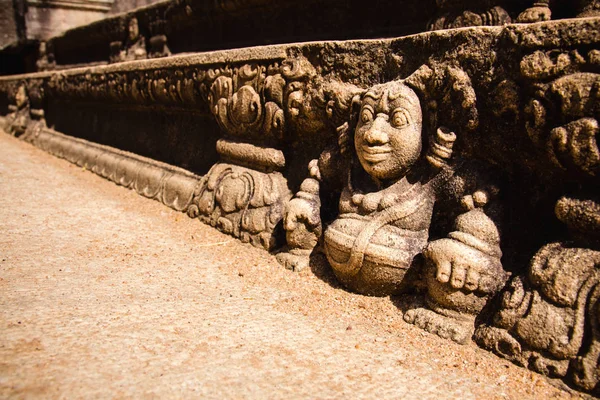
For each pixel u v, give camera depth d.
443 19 2.34
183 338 1.75
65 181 4.27
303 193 2.47
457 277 1.84
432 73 1.99
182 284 2.25
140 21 5.14
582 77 1.61
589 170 1.64
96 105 5.16
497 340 1.76
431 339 1.86
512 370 1.69
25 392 1.38
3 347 1.58
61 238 2.78
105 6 8.38
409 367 1.69
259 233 2.69
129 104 4.47
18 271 2.26
